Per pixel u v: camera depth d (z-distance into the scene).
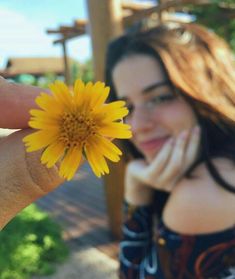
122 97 0.46
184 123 0.41
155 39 0.44
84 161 0.16
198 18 2.32
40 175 0.17
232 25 2.38
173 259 0.41
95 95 0.15
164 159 0.42
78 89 0.15
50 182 0.17
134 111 0.45
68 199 1.78
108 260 1.18
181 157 0.40
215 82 0.42
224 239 0.39
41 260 1.15
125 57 0.45
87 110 0.15
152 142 0.44
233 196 0.38
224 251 0.39
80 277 1.09
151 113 0.43
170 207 0.41
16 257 1.09
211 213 0.38
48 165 0.15
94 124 0.15
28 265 1.10
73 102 0.15
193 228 0.39
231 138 0.40
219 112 0.40
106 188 1.32
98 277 1.09
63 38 3.16
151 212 0.51
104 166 0.15
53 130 0.15
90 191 1.87
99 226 1.43
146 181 0.45
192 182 0.39
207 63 0.43
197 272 0.40
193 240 0.40
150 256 0.47
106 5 1.16
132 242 0.50
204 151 0.40
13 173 0.17
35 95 0.17
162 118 0.43
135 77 0.44
